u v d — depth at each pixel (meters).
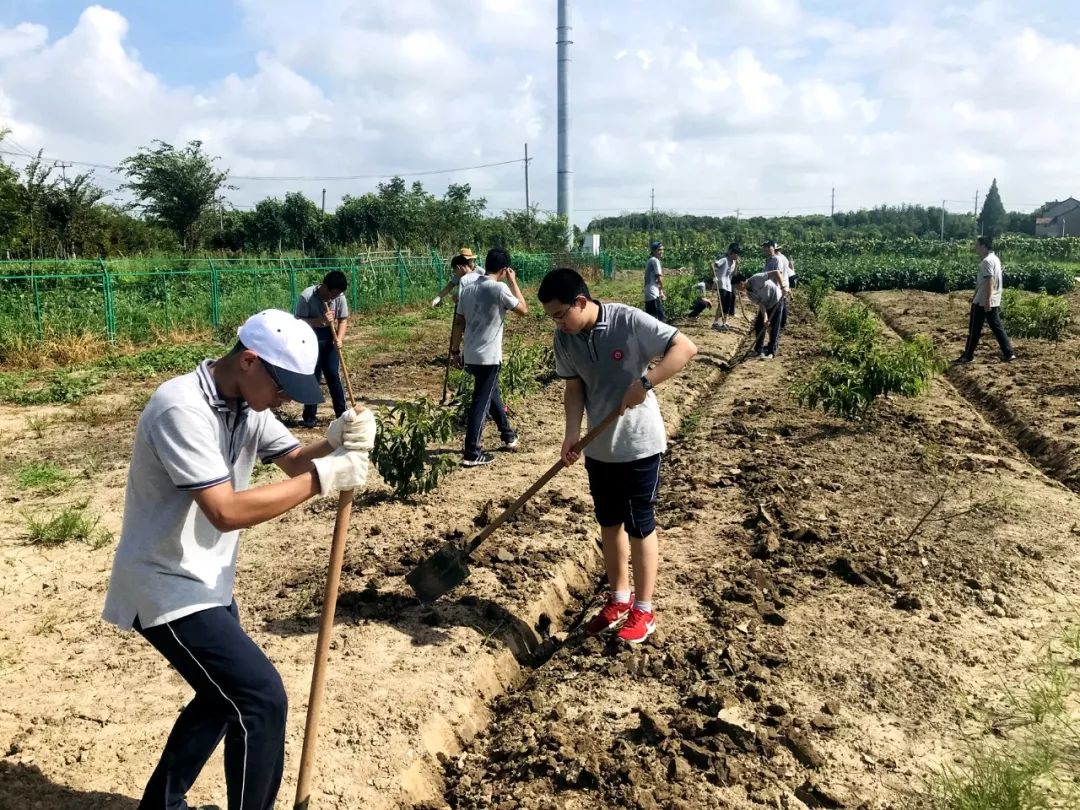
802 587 5.16
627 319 4.26
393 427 6.57
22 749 3.53
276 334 2.58
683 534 6.13
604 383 4.36
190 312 19.84
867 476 7.45
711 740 3.59
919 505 6.64
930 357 10.91
